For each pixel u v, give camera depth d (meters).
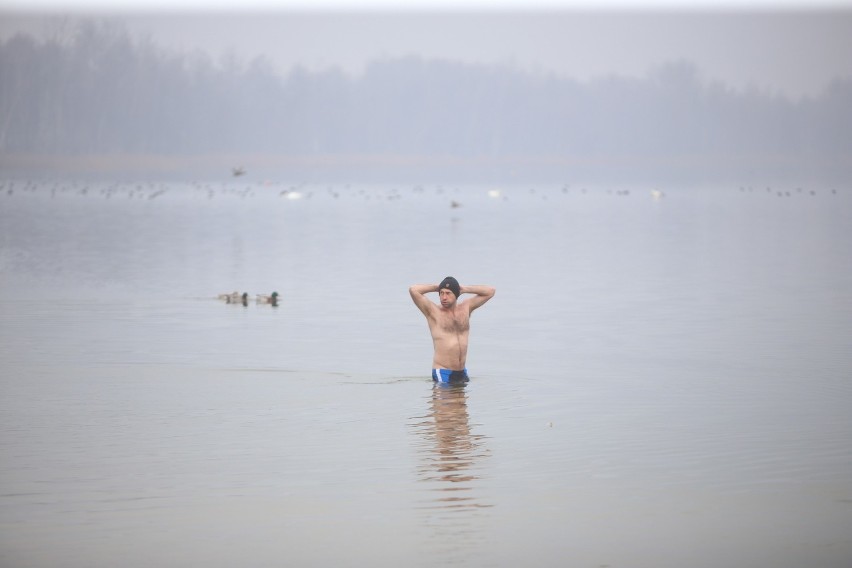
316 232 101.19
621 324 44.91
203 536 20.16
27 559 19.17
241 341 40.78
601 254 78.56
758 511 21.52
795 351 38.31
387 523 20.80
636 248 83.81
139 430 27.22
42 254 76.38
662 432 27.06
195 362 36.38
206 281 61.25
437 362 32.91
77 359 36.88
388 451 25.39
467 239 93.38
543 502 21.97
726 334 42.22
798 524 20.83
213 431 27.09
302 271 66.69
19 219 114.81
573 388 32.22
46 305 51.00
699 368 35.28
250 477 23.44
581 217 128.62
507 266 69.56
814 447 25.72
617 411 29.23
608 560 19.20
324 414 28.89
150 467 24.14
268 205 156.38
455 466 24.23
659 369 35.09
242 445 25.84
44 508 21.59
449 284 33.03
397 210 145.88
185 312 48.81
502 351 38.59
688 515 21.28
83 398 30.70
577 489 22.73
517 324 45.00
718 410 29.36
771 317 46.72
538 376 34.06
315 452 25.33
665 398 30.83
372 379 33.56
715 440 26.33
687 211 141.25
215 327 44.31
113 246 83.75
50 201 156.88
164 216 124.69
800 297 53.72
